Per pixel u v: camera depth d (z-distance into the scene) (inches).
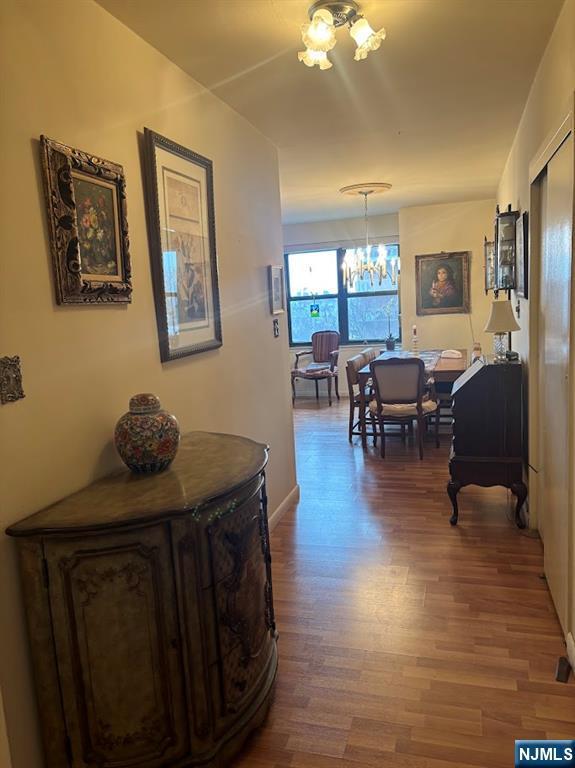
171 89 92.2
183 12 76.2
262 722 74.0
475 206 261.6
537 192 118.6
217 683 66.0
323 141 144.6
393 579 111.4
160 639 61.7
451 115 129.2
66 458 66.2
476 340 270.2
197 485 66.2
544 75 98.8
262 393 134.3
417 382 190.7
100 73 73.8
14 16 59.4
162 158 87.2
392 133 141.0
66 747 61.1
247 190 125.6
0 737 55.0
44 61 63.7
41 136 62.5
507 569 112.8
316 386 311.6
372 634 93.3
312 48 76.1
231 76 99.7
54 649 59.4
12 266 58.4
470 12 82.2
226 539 66.6
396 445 214.7
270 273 137.7
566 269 81.3
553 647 87.2
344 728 72.8
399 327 309.9
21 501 59.4
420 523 138.6
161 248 86.6
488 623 94.6
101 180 71.7
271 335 140.6
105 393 73.9
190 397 97.5
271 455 140.3
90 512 60.1
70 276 65.7
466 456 133.8
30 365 60.7
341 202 246.7
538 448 127.9
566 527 84.7
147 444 70.1
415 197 242.7
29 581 58.5
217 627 65.6
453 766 66.1
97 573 58.8
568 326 80.4
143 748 62.5
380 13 81.5
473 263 265.6
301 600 105.1
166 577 61.2
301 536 134.6
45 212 62.8
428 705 76.2
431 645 89.4
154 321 85.7
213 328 105.7
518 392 129.6
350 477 178.7
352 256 260.8
